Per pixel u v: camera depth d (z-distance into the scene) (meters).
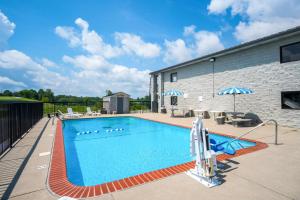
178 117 15.28
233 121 9.69
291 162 4.19
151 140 8.94
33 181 3.43
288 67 9.23
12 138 6.10
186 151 7.11
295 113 8.92
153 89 22.28
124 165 5.66
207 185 3.14
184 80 17.31
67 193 2.99
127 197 2.83
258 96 10.70
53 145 6.02
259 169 3.81
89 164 5.75
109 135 10.10
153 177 3.56
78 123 14.20
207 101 14.60
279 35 9.00
